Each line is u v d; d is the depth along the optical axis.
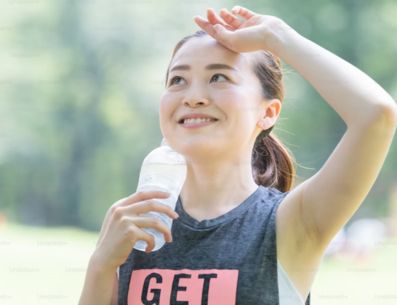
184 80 2.79
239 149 2.77
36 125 17.44
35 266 9.02
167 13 16.73
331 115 16.23
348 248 10.23
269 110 2.93
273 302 2.61
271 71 2.91
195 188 2.81
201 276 2.65
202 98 2.72
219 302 2.60
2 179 17.19
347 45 17.11
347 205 2.59
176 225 2.77
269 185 3.17
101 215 17.34
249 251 2.66
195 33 2.89
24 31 17.77
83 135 17.72
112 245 2.65
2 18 17.56
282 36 2.70
